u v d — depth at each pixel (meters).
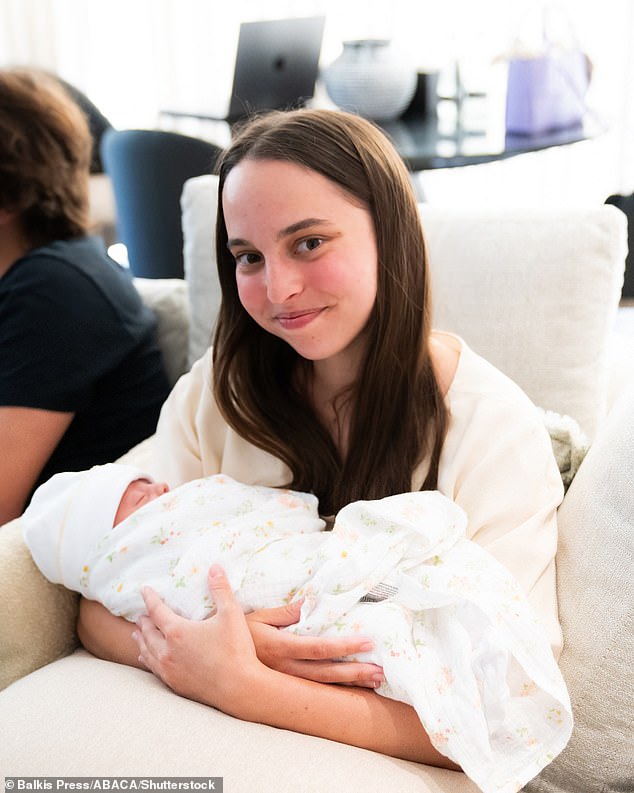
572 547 1.10
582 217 1.44
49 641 1.23
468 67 3.70
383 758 0.96
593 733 1.01
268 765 0.90
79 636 1.22
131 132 2.77
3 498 1.59
